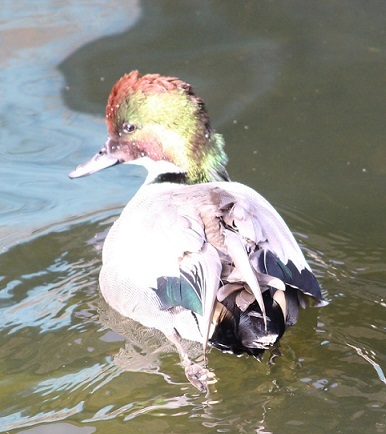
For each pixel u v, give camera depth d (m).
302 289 9.59
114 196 13.83
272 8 18.59
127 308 10.56
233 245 9.21
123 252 10.45
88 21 18.25
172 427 9.02
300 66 16.78
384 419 8.98
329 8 18.55
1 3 18.72
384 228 12.90
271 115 15.55
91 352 10.30
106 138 14.99
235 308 9.22
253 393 9.50
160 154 11.58
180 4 18.72
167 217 9.94
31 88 16.31
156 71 16.48
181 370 9.98
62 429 9.02
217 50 17.22
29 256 12.23
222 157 11.67
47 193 13.83
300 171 14.28
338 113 15.57
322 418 9.05
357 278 11.59
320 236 12.72
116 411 9.30
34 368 10.03
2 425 9.12
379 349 10.14
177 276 9.59
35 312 11.05
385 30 17.75
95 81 16.34
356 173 14.22
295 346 10.21
